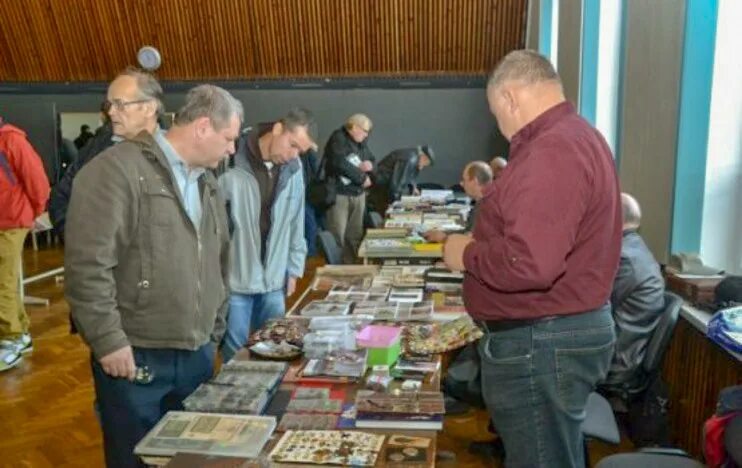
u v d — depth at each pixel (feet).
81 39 28.91
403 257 13.07
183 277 6.57
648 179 10.69
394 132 29.60
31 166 13.70
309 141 9.36
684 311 9.04
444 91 29.17
